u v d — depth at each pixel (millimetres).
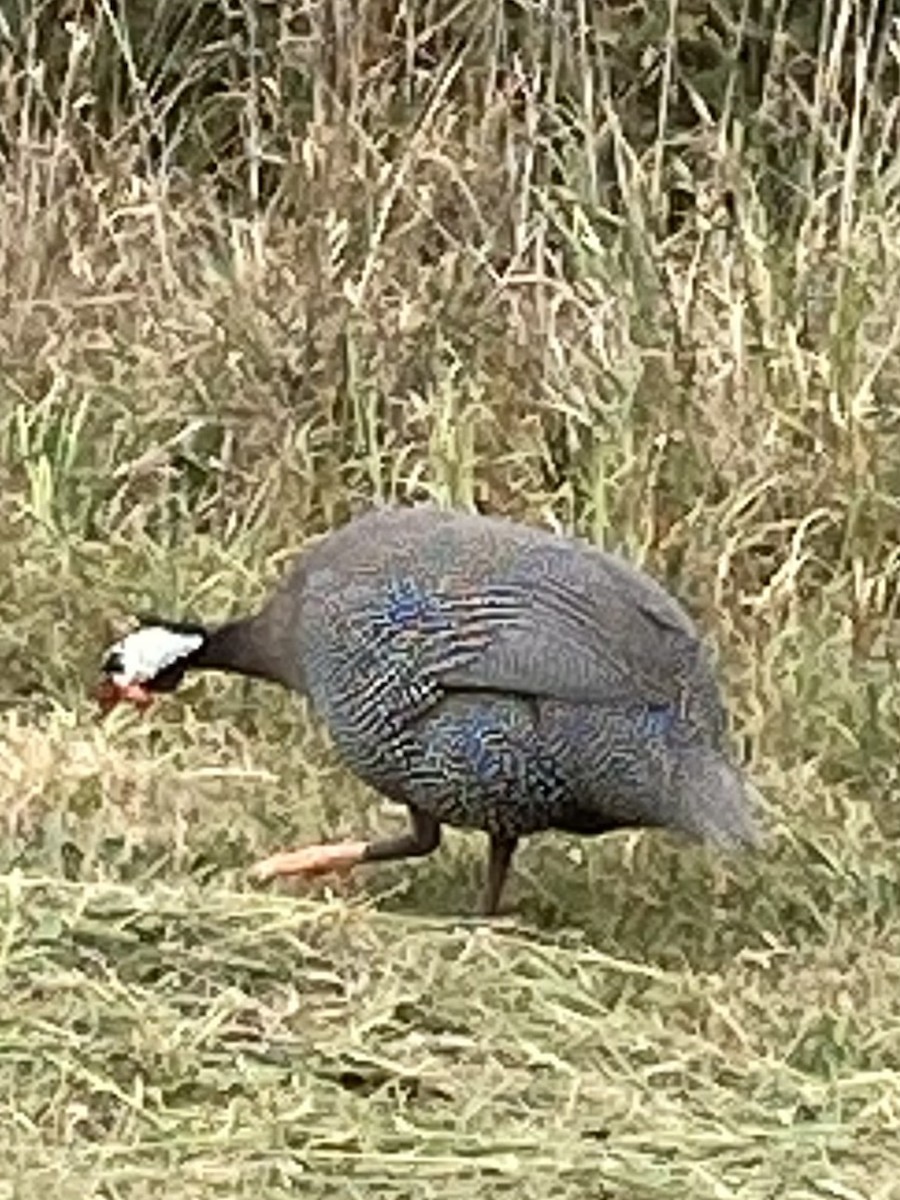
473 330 9977
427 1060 6395
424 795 7051
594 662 6879
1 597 8914
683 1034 6586
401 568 7023
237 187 11156
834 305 9688
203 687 8508
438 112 10586
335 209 10359
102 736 8188
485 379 9758
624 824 7012
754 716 8320
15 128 10781
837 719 8352
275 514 9492
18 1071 6266
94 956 6727
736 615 8828
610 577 7012
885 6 11359
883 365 9594
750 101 11484
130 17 11672
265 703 8484
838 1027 6562
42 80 10828
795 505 9305
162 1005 6543
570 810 6988
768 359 9570
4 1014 6426
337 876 7418
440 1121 6152
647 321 9734
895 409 9414
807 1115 6258
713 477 9305
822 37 10617
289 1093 6223
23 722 8406
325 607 7098
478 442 9602
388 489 9586
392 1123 6109
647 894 7348
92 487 9602
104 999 6527
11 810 7617
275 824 7691
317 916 6973
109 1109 6191
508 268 10359
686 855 7523
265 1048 6402
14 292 10273
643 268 9914
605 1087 6309
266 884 7305
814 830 7723
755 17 11555
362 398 9750
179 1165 5945
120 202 10672
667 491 9258
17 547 9102
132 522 9430
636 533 9070
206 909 6965
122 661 7598
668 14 10922
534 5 10758
